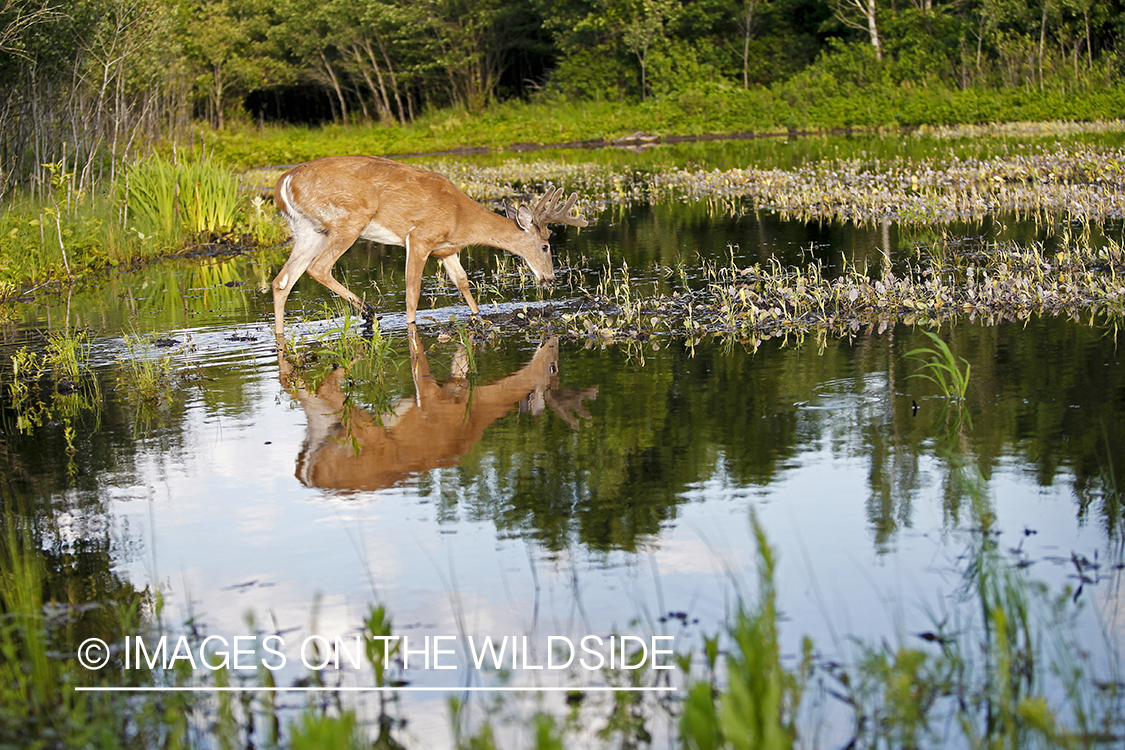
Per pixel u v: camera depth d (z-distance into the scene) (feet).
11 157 53.62
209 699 10.74
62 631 12.12
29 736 9.98
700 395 19.83
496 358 23.81
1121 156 50.93
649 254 37.91
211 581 13.14
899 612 11.42
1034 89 94.94
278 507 15.40
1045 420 17.01
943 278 29.60
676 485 15.34
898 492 14.56
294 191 27.20
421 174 27.35
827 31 124.26
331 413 20.03
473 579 12.76
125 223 46.16
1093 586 11.69
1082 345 21.39
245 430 19.24
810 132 98.84
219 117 118.73
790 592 11.98
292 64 128.36
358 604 12.35
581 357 23.48
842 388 19.63
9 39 50.60
